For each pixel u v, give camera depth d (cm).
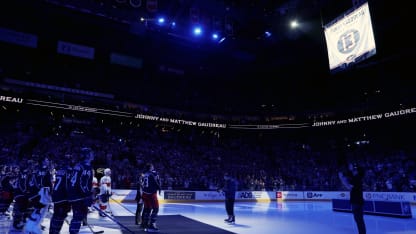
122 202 2192
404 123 3500
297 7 2884
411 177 2706
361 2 1421
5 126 2675
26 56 3094
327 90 3847
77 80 3316
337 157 3481
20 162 2094
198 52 3578
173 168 2844
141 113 3341
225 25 2847
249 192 2708
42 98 2838
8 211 1265
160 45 3416
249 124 3906
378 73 3538
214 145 3641
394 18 2805
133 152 2916
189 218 1284
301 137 4000
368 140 3697
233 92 4238
